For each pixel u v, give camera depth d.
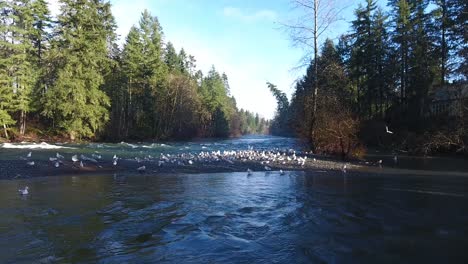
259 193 13.80
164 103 64.38
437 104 36.72
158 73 62.38
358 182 16.69
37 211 10.39
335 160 26.28
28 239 7.93
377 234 8.59
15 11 43.00
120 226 9.08
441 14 38.47
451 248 7.57
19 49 40.75
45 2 48.81
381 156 30.83
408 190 14.49
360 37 48.59
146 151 31.89
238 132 130.88
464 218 9.98
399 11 44.44
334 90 33.91
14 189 13.80
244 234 8.58
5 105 40.56
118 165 20.77
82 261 6.71
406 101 43.06
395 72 44.22
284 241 8.07
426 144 31.42
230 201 12.28
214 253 7.23
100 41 45.25
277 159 25.22
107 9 46.97
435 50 38.09
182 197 12.86
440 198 12.79
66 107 41.25
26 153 25.55
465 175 19.19
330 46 45.03
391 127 40.91
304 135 31.52
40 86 42.47
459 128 29.39
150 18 62.09
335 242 8.00
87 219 9.65
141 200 12.22
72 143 41.31
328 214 10.50
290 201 12.33
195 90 77.81
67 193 13.16
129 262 6.69
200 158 25.05
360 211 10.86
